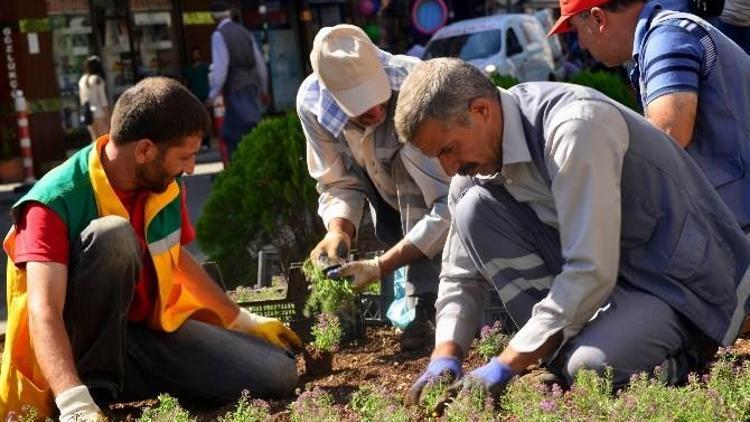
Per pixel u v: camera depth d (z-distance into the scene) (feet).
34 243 13.99
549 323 12.93
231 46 46.98
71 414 13.04
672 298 13.42
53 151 64.34
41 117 63.67
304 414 12.93
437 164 16.65
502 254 13.99
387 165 17.30
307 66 85.05
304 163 25.36
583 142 12.76
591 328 13.39
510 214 13.91
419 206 17.52
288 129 25.63
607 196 12.79
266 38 79.87
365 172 17.92
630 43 15.51
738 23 19.44
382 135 17.02
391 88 16.79
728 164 15.10
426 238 16.56
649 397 11.91
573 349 13.35
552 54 71.77
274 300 17.97
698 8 18.48
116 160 14.40
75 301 14.21
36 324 13.56
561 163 12.84
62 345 13.50
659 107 14.74
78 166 14.53
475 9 89.61
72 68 73.72
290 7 84.53
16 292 14.34
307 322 17.70
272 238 25.80
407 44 87.30
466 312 14.34
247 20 82.53
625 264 13.61
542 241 13.87
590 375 12.45
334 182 18.03
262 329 16.25
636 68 15.96
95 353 14.57
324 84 16.57
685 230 13.43
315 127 17.71
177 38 77.87
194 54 75.82
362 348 17.84
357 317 18.19
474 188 14.17
